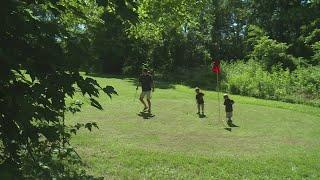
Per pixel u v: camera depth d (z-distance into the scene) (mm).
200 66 48188
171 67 47625
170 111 21922
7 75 3441
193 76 43156
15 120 3381
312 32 49969
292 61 43500
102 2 3947
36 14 3885
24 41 3609
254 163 12438
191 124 19031
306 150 15312
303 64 43844
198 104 22219
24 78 3646
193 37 49844
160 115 20484
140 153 12438
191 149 14117
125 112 20359
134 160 11570
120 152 12336
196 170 11234
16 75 3572
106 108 20922
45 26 3691
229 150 14461
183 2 11539
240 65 44406
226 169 11555
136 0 4227
